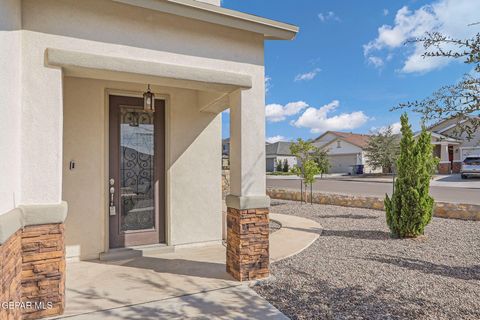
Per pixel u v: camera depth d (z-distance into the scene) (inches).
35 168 126.8
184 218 244.4
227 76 166.9
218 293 156.0
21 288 122.9
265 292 159.2
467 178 875.4
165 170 242.4
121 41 144.5
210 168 257.1
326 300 149.6
